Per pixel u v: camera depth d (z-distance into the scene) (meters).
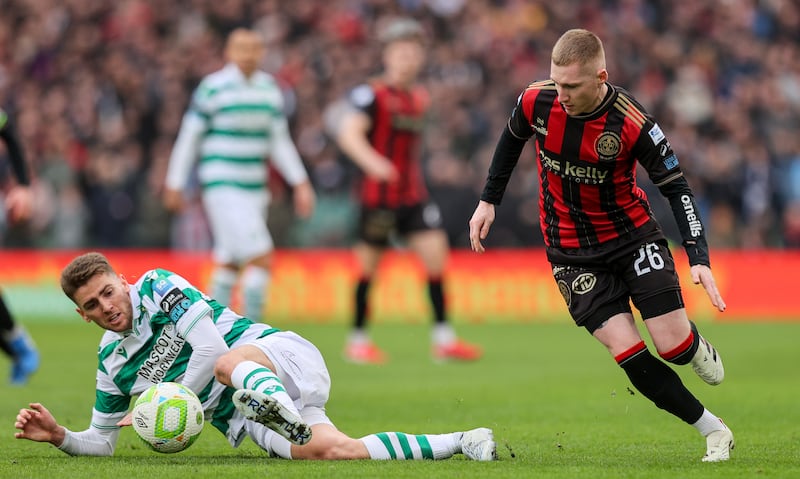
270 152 39.75
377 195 42.00
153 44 77.19
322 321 62.78
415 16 79.56
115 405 19.50
